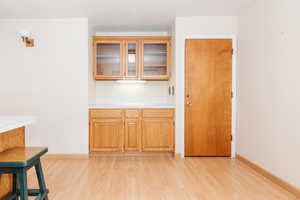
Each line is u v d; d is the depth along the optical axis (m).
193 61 3.88
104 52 4.31
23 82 3.83
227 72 3.88
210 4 3.31
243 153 3.60
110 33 4.62
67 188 2.61
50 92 3.85
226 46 3.86
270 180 2.82
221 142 3.91
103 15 3.71
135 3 3.24
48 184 2.73
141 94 4.63
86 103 3.86
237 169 3.27
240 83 3.71
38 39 3.83
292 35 2.40
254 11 3.22
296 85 2.35
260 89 3.05
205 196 2.40
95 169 3.30
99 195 2.43
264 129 2.96
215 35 3.86
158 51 4.33
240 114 3.71
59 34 3.83
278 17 2.65
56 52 3.84
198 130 3.91
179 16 3.81
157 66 4.34
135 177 2.97
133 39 4.27
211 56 3.87
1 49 3.82
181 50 3.87
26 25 3.83
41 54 3.83
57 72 3.84
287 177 2.51
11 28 3.82
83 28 3.83
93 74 4.28
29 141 3.83
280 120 2.62
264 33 2.95
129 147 3.97
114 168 3.35
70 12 3.56
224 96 3.89
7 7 3.34
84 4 3.25
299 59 2.30
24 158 1.70
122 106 3.95
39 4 3.24
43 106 3.84
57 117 3.85
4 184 1.94
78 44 3.84
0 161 1.62
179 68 3.88
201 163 3.57
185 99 3.90
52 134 3.85
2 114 3.82
